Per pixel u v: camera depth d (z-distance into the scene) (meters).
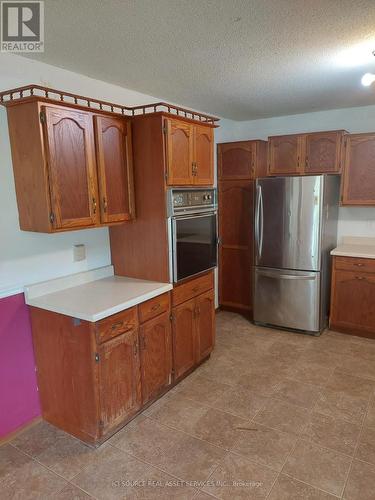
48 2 1.53
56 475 1.96
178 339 2.79
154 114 2.44
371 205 3.60
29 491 1.86
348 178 3.66
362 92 3.12
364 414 2.42
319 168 3.76
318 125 4.05
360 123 3.81
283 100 3.40
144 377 2.46
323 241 3.57
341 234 4.09
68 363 2.20
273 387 2.77
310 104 3.60
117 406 2.26
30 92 2.14
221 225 4.31
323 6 1.60
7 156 2.13
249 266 4.21
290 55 2.19
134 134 2.56
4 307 2.21
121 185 2.50
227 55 2.19
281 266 3.76
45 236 2.40
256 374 2.97
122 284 2.63
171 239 2.58
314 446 2.12
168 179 2.52
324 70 2.48
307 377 2.91
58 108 2.00
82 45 2.01
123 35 1.88
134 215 2.65
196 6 1.59
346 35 1.91
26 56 2.16
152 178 2.55
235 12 1.65
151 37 1.91
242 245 4.21
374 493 1.79
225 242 4.33
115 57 2.20
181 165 2.64
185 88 2.93
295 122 4.20
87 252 2.71
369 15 1.69
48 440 2.25
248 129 4.54
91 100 2.22
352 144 3.58
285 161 3.91
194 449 2.12
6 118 2.10
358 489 1.81
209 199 3.01
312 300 3.65
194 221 2.82
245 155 4.01
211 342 3.22
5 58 2.08
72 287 2.56
